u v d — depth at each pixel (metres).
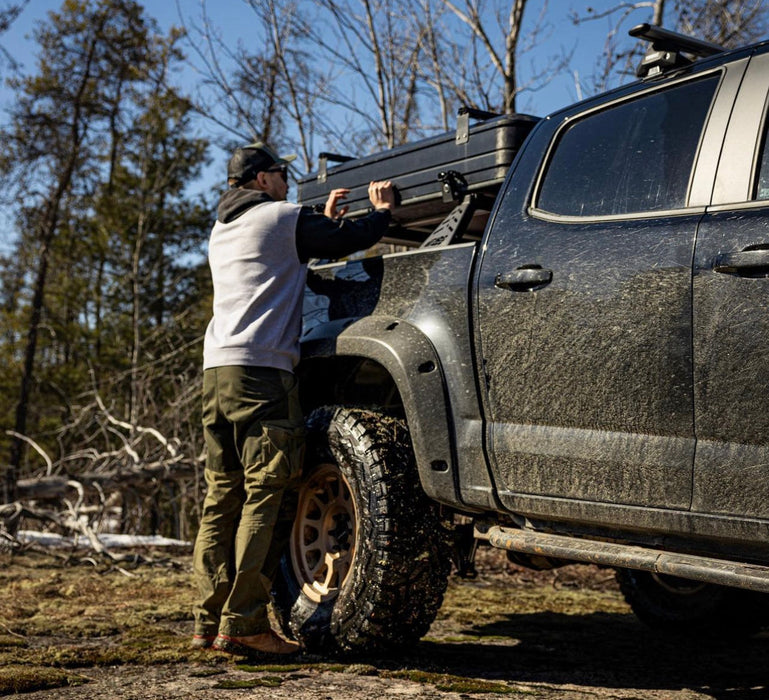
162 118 27.55
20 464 21.97
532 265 2.65
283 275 3.09
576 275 2.53
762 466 2.09
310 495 3.19
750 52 2.45
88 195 30.31
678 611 3.70
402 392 2.90
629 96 2.73
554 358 2.55
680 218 2.37
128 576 5.06
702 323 2.22
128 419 11.80
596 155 2.71
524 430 2.62
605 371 2.43
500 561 5.79
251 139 12.66
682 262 2.29
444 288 2.91
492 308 2.74
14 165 24.95
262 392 2.98
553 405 2.55
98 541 5.84
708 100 2.47
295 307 3.13
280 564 3.23
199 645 3.06
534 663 3.01
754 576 2.08
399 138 11.37
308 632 3.00
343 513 3.15
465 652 3.15
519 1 9.63
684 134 2.48
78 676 2.66
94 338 29.34
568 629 3.77
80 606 4.05
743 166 2.29
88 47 26.94
